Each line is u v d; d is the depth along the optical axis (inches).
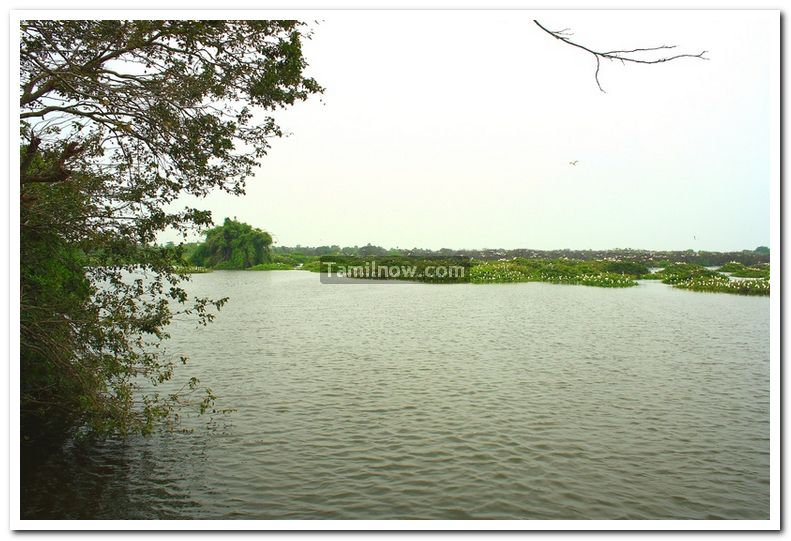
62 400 492.4
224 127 416.8
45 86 352.2
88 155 414.3
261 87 396.2
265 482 378.6
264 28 387.9
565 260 3440.0
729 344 930.7
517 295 1999.3
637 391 617.9
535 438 466.0
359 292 2166.6
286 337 1005.2
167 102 394.3
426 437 467.5
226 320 1256.2
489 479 385.1
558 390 620.7
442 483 378.0
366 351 864.3
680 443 457.7
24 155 373.1
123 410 408.8
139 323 425.1
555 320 1256.2
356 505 344.8
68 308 400.8
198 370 722.2
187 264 457.4
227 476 387.5
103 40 359.9
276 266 4729.3
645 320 1253.1
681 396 597.9
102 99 348.8
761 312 1416.1
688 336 1013.2
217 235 4731.8
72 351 399.5
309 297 1925.4
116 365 413.1
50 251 418.0
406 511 337.7
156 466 404.2
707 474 397.7
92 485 371.2
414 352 855.1
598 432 482.3
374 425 498.3
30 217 383.6
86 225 406.0
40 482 374.9
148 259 435.8
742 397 595.2
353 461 415.2
